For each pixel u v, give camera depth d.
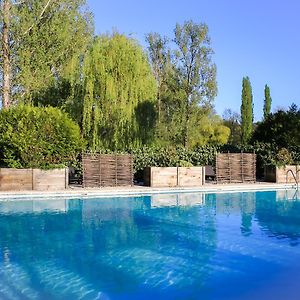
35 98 22.64
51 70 21.06
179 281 6.30
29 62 19.67
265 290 5.96
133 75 21.73
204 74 28.98
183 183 17.69
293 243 8.71
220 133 37.91
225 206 13.67
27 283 6.11
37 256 7.60
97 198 14.93
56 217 11.41
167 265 7.11
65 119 16.75
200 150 21.62
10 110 16.77
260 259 7.47
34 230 9.80
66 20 20.86
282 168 19.50
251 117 41.00
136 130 21.56
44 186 15.66
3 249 8.06
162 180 17.41
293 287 6.07
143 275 6.56
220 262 7.30
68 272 6.67
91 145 20.75
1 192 14.70
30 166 15.72
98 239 8.98
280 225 10.65
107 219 11.24
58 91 22.97
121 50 21.69
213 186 17.45
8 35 19.73
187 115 29.30
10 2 19.69
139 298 5.64
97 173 16.72
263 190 17.75
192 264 7.16
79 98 21.20
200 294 5.79
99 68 21.05
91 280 6.29
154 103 22.73
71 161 17.27
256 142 22.31
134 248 8.24
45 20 20.66
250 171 19.42
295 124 21.80
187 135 29.44
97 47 21.45
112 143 21.22
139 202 14.24
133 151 19.38
